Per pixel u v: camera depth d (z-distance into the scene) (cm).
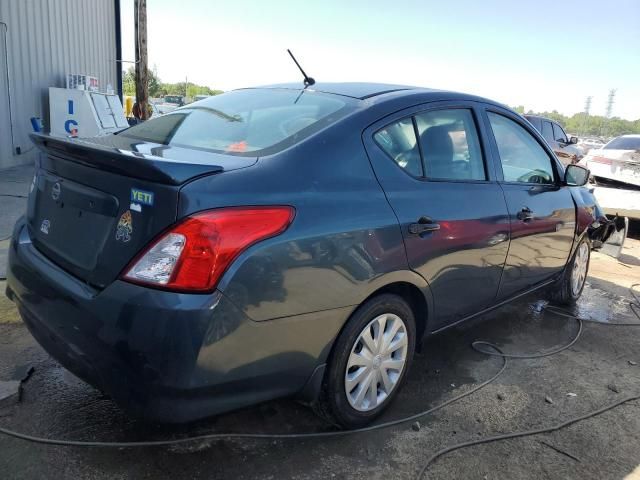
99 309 203
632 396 336
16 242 271
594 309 498
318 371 243
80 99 1177
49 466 232
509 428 290
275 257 210
